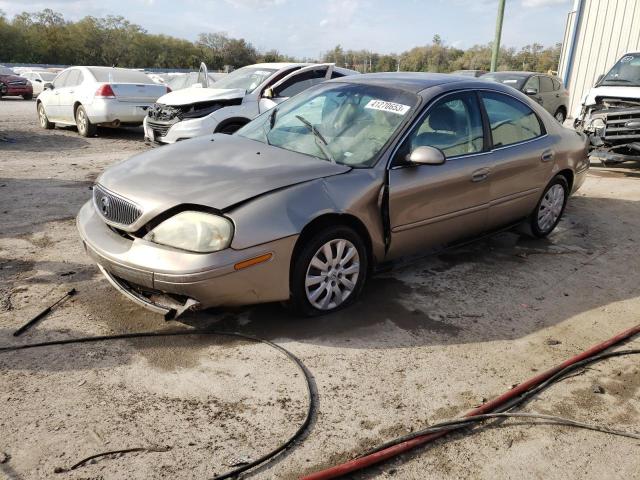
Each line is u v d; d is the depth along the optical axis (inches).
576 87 724.7
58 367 118.8
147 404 108.9
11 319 137.2
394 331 143.6
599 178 359.3
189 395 112.5
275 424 105.7
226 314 145.8
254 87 353.4
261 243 126.6
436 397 117.6
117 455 95.1
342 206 140.6
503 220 196.7
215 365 123.2
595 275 191.3
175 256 123.6
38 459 93.0
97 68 481.1
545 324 153.6
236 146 163.8
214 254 122.7
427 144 162.7
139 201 131.2
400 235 158.6
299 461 97.0
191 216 126.6
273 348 130.9
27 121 581.3
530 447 104.3
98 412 105.6
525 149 195.5
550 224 224.4
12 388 110.8
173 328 137.4
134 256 127.6
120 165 157.2
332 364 126.9
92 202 153.7
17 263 172.2
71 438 98.3
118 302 149.3
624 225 252.8
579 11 700.7
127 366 120.7
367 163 152.6
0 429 99.2
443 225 170.6
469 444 104.2
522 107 202.2
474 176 173.6
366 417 109.7
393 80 180.7
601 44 692.7
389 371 125.8
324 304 145.9
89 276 164.9
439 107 168.7
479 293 170.9
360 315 150.7
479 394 119.6
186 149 163.0
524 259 202.8
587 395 121.2
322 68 366.9
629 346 142.9
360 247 149.3
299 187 137.4
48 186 275.3
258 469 94.4
